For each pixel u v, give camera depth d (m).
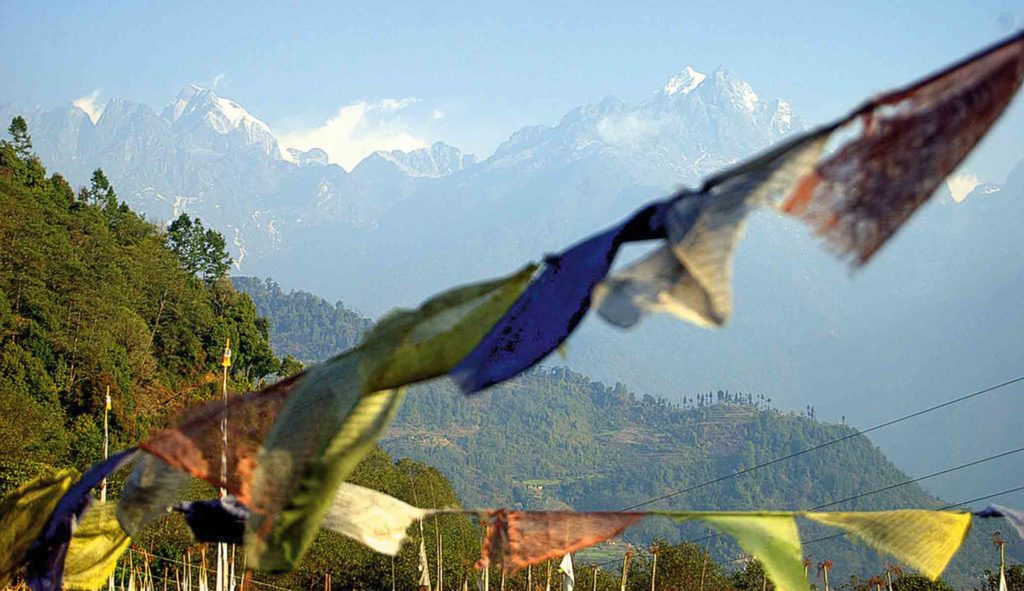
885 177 4.04
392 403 5.79
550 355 5.14
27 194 88.94
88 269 91.06
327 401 5.79
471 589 43.66
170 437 6.54
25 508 8.19
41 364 68.19
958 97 4.05
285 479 5.79
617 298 4.24
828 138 4.18
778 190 4.13
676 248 4.21
